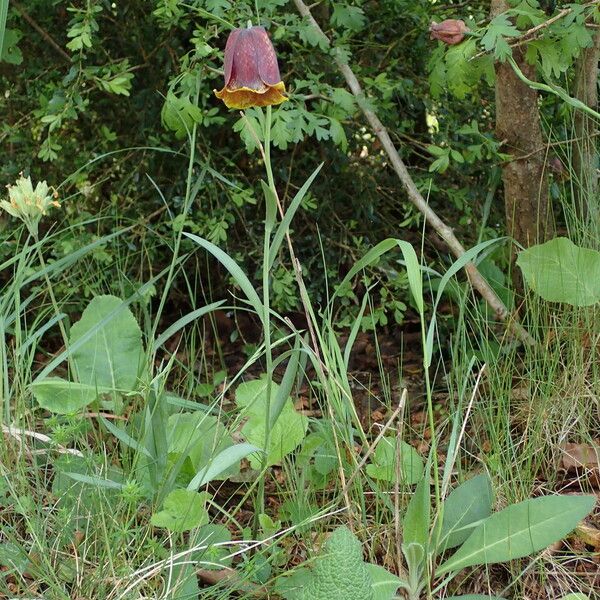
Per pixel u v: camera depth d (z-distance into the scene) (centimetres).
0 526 75
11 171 109
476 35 89
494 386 92
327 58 100
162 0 96
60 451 80
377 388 103
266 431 76
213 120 96
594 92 101
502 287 102
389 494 81
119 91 98
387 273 104
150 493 78
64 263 83
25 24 109
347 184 111
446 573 78
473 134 103
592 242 98
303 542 79
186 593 73
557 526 73
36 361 106
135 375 86
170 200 109
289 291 102
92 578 72
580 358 91
